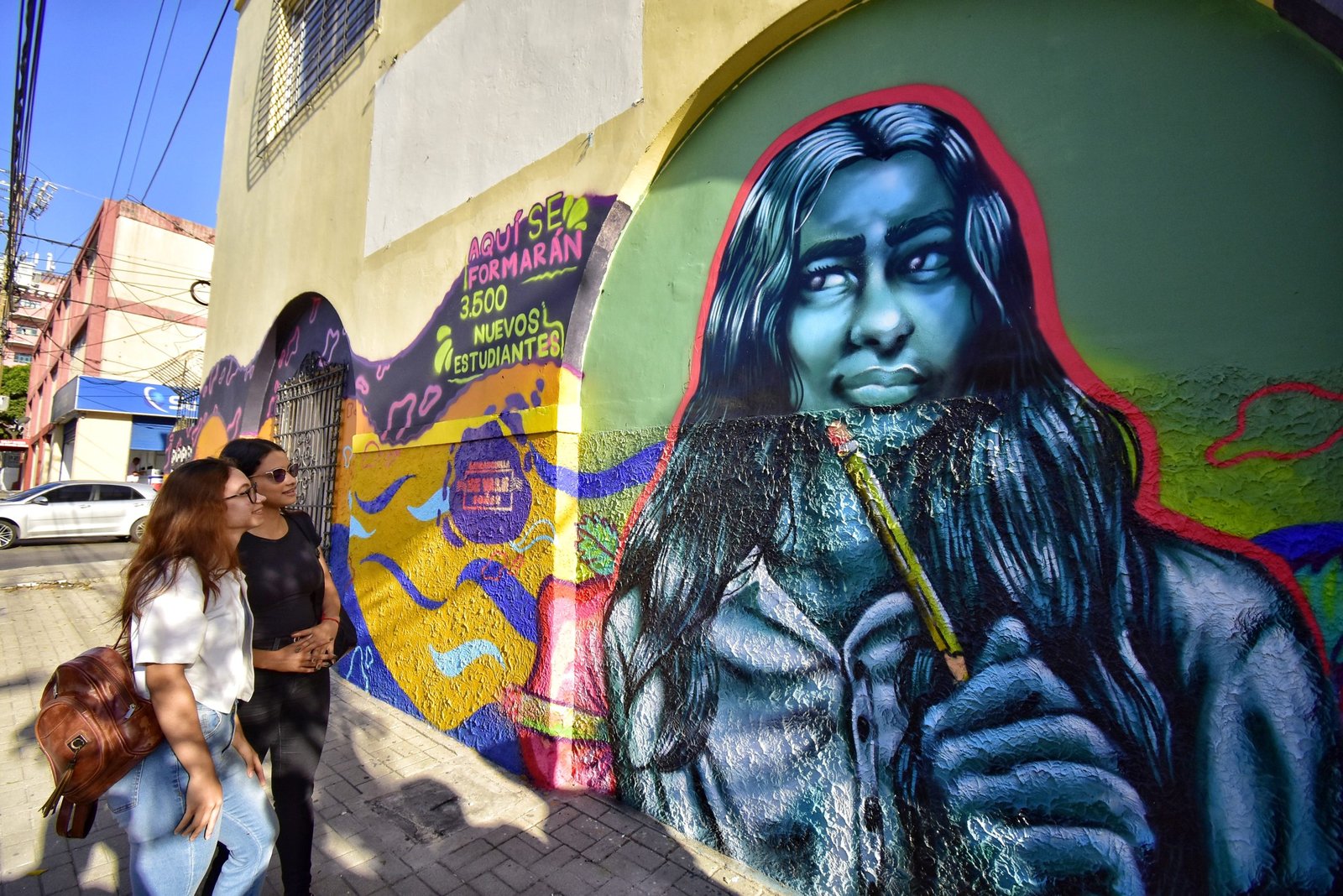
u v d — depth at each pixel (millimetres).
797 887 2219
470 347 3660
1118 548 1678
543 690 2980
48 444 23500
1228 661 1521
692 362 2678
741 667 2402
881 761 2053
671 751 2607
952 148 2049
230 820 1760
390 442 4246
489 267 3613
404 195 4438
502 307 3480
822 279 2314
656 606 2691
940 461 1989
